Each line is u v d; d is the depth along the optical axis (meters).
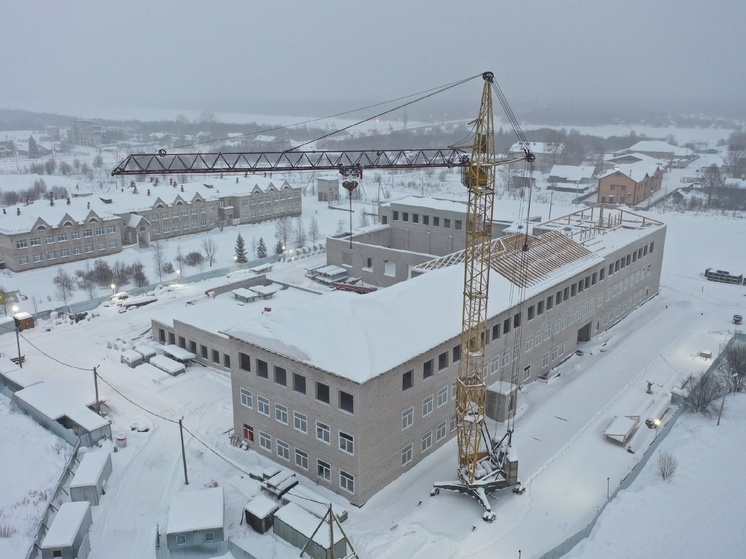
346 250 97.31
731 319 81.88
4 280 95.94
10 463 48.59
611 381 62.91
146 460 49.31
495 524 41.78
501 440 47.59
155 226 121.00
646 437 52.66
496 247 66.81
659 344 72.81
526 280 62.03
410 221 106.31
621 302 81.25
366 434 43.22
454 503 44.09
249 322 50.12
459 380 46.56
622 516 41.81
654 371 65.31
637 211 148.88
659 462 47.88
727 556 38.19
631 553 38.47
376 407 43.66
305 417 46.16
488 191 45.47
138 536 40.88
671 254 115.94
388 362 44.44
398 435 46.44
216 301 75.94
